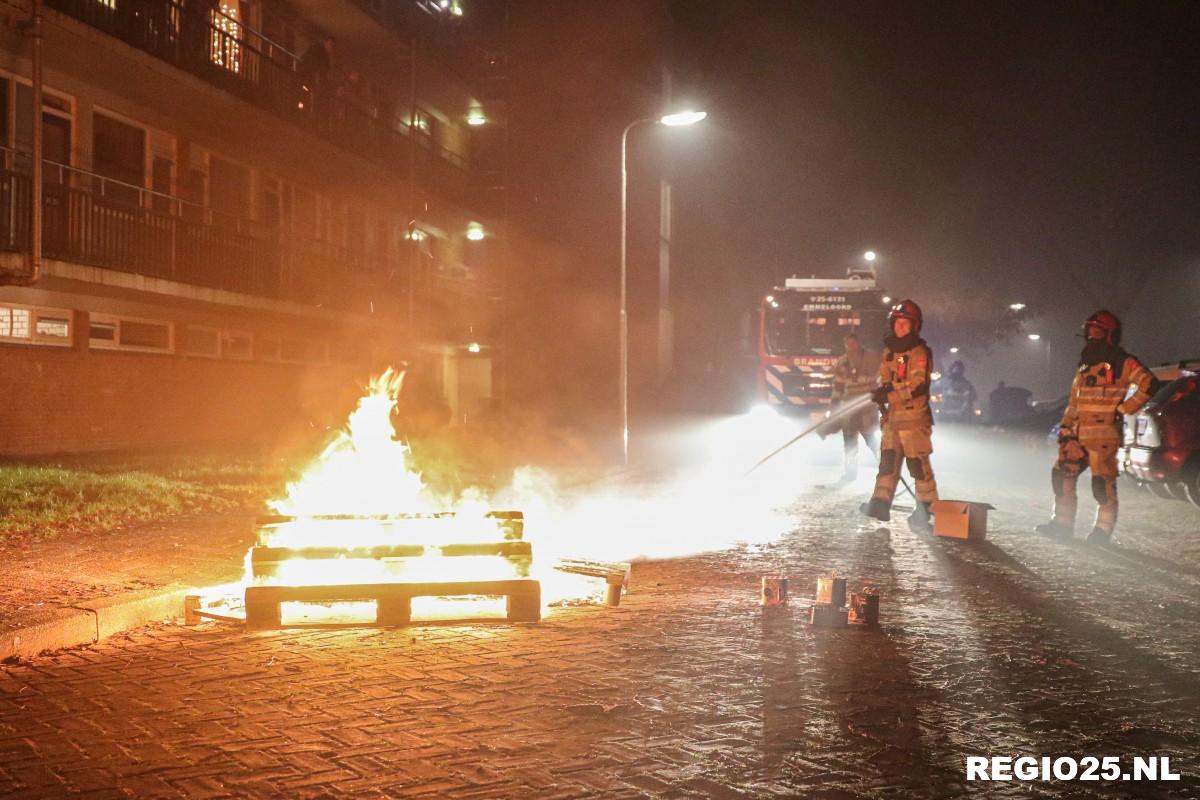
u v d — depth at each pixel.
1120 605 8.13
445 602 7.89
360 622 7.31
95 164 19.59
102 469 15.59
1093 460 11.43
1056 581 9.18
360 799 4.16
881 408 12.90
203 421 23.12
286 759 4.61
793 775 4.45
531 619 7.41
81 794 4.22
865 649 6.66
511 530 8.34
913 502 15.97
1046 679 5.98
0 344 17.19
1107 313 11.50
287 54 25.84
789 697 5.59
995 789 4.32
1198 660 6.43
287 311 23.98
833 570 9.75
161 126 21.64
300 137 24.27
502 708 5.37
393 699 5.51
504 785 4.31
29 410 17.86
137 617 7.25
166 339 21.89
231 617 7.33
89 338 19.38
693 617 7.61
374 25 28.66
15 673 6.02
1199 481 14.89
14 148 16.83
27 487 12.55
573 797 4.19
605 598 8.10
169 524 11.51
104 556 9.30
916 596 8.48
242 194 24.91
